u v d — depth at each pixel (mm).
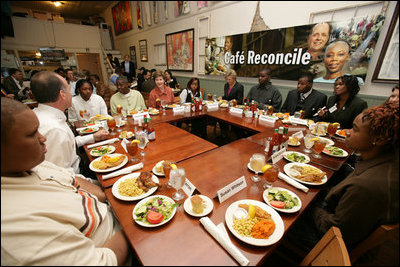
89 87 2178
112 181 998
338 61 2426
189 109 2566
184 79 5098
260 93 2959
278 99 2840
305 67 2754
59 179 811
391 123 638
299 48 2748
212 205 809
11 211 499
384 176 639
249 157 1287
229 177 1051
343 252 522
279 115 2297
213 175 1068
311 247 928
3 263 471
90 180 1230
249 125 1985
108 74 8484
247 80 3635
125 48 8117
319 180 991
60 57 7332
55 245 533
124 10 7141
